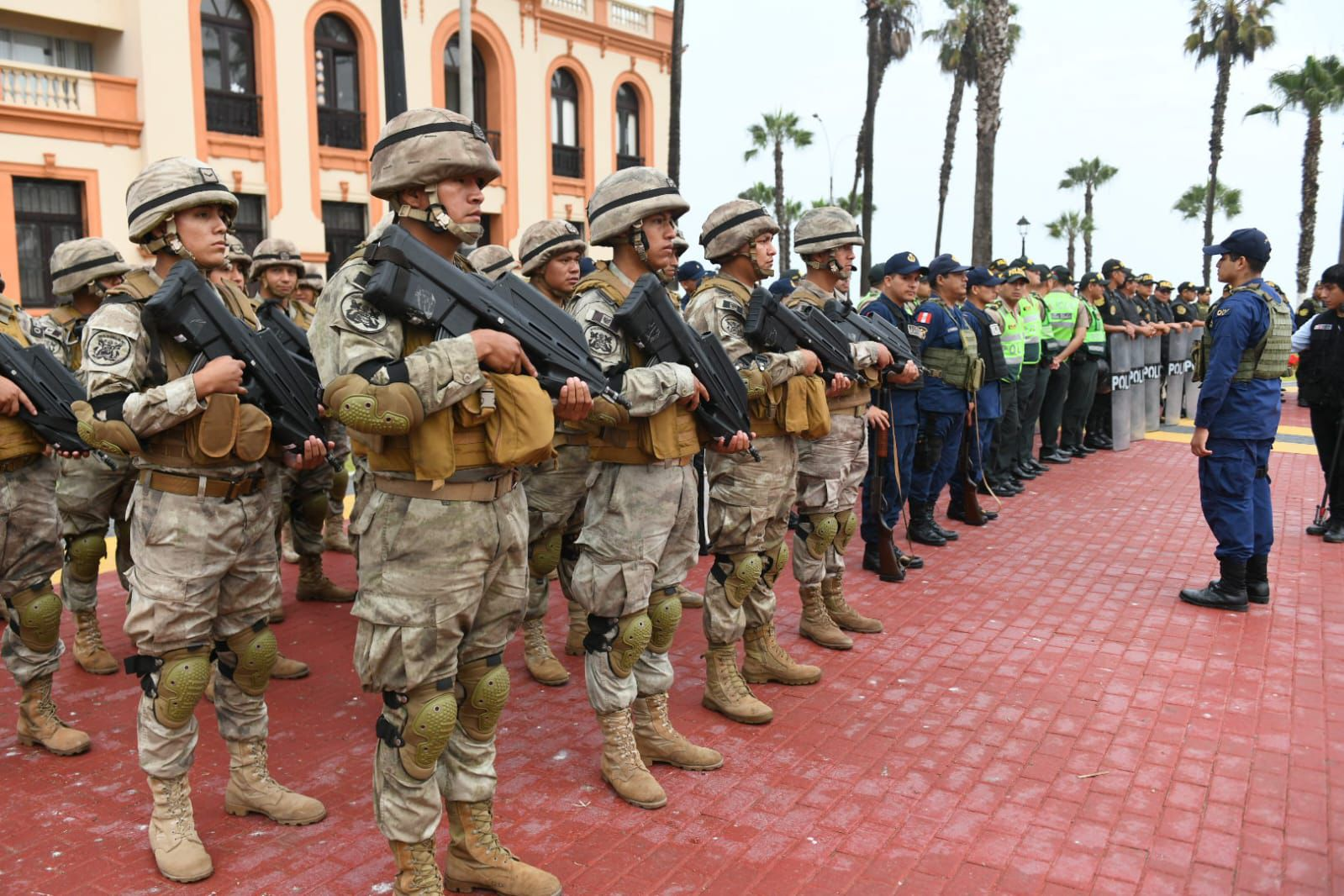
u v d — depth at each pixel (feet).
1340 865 10.84
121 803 12.01
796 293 18.21
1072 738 14.05
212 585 10.60
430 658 9.04
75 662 16.76
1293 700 15.40
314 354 8.99
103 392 9.82
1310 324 26.45
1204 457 20.06
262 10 57.77
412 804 9.22
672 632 12.89
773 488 14.33
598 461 12.23
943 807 12.07
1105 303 40.37
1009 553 24.66
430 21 65.92
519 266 18.53
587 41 77.97
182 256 10.58
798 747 13.73
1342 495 25.95
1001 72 63.16
